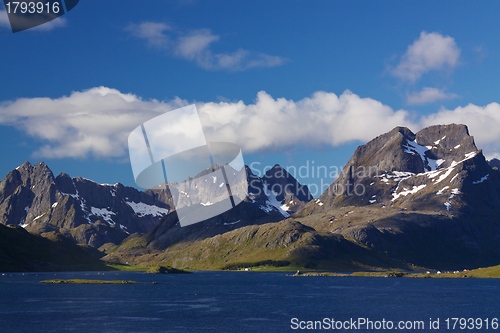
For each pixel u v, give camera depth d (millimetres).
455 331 193625
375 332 188750
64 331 180000
